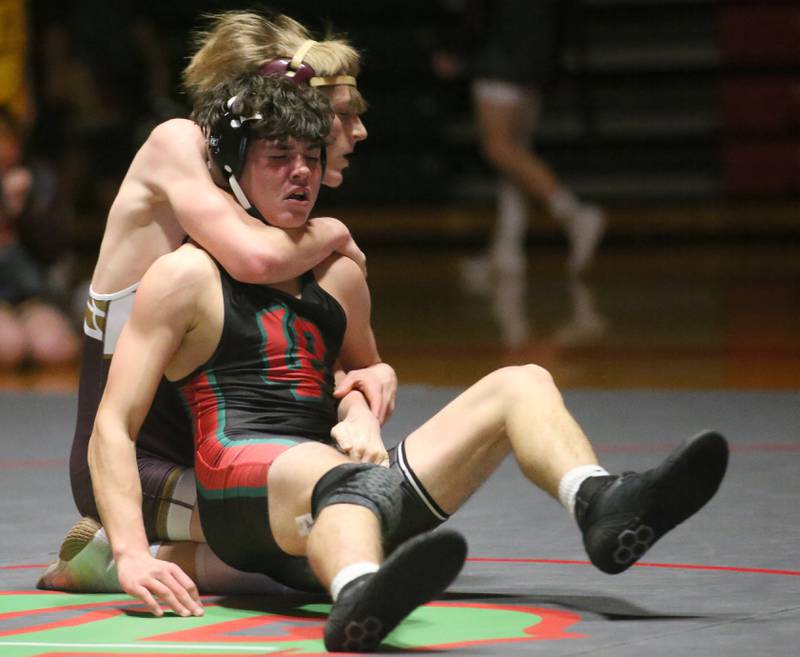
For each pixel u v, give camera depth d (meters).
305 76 6.56
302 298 6.11
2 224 16.64
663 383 13.52
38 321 16.56
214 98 6.16
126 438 5.92
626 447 10.13
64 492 8.88
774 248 27.17
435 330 17.80
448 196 32.94
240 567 6.04
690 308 19.31
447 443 5.89
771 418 11.35
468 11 22.30
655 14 32.22
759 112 31.38
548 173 23.64
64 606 6.05
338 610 4.96
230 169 6.08
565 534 7.43
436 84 32.97
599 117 31.89
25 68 17.23
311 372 6.07
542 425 5.62
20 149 16.77
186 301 5.93
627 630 5.41
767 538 7.17
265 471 5.67
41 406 13.09
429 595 4.89
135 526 5.83
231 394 5.96
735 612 5.68
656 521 5.23
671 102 31.78
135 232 6.55
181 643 5.29
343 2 33.06
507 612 5.75
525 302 20.55
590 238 24.03
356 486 5.32
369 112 33.16
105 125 23.17
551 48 22.44
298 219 6.03
